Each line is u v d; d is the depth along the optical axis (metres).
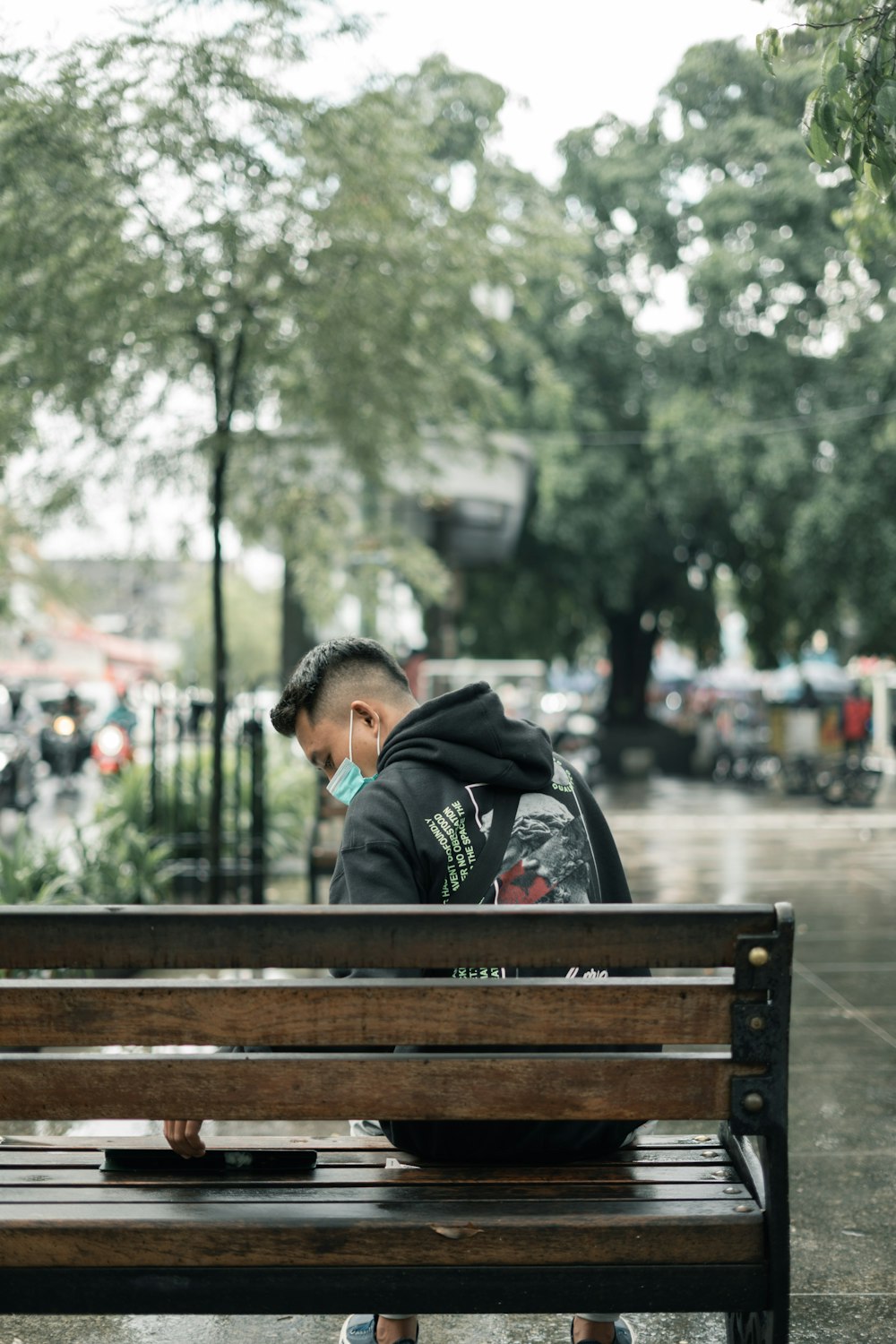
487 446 8.91
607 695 29.52
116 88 6.09
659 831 14.99
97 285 6.48
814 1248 3.44
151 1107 2.07
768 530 23.83
